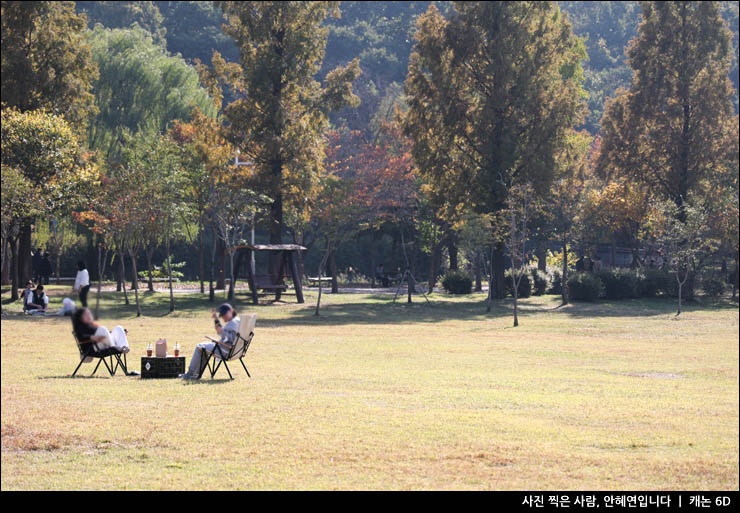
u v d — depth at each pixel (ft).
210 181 136.67
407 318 116.88
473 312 129.49
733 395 42.42
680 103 176.45
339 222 154.30
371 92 352.28
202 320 102.22
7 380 43.09
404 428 30.66
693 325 105.91
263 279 141.28
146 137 152.87
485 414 34.35
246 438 28.60
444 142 159.94
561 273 181.57
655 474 24.41
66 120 140.87
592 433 30.71
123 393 38.50
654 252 191.62
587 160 203.72
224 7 153.48
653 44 179.01
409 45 436.35
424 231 185.78
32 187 116.47
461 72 159.02
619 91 187.32
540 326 103.71
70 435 28.81
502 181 148.15
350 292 178.60
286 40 151.02
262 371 49.78
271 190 145.79
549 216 162.91
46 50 140.26
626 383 47.47
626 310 136.46
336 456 26.08
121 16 354.74
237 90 161.17
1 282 149.59
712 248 164.25
